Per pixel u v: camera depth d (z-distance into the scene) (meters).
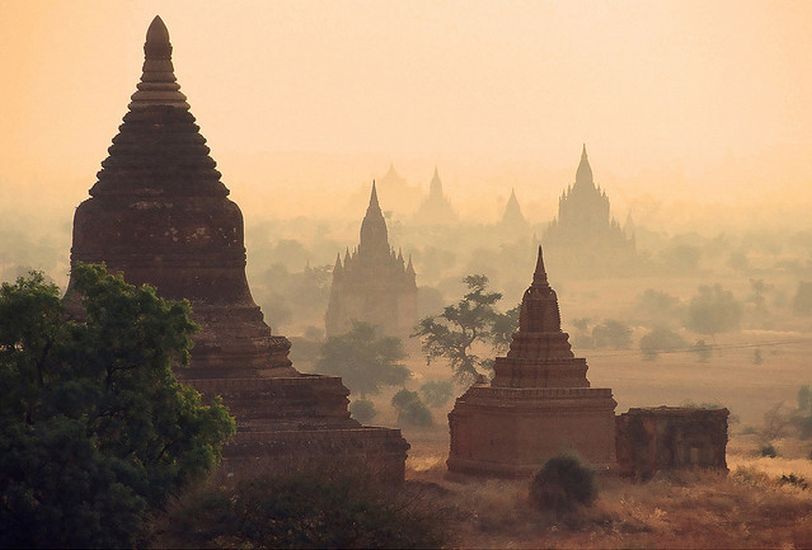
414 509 67.12
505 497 84.06
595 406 92.69
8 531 63.59
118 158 92.88
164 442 70.75
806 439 171.88
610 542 76.44
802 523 82.31
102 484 64.94
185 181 92.44
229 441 83.94
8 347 69.81
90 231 91.62
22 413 69.00
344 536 64.06
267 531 64.88
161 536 65.88
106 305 70.56
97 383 69.81
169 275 91.06
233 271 92.44
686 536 78.88
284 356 92.94
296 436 85.44
